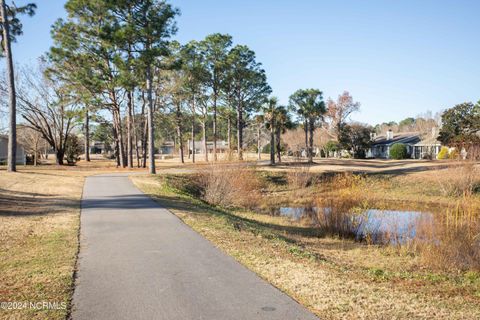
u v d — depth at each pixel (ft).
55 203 50.49
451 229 40.78
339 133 231.30
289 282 21.54
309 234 52.95
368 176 122.52
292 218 68.39
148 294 19.49
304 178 112.16
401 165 151.43
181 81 145.48
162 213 44.78
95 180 83.15
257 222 59.82
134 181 82.23
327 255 37.14
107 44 107.45
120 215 43.09
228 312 17.35
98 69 117.91
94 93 119.55
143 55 94.63
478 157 109.81
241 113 177.99
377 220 60.95
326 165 158.20
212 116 191.83
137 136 152.97
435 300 20.48
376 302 19.03
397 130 416.67
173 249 28.68
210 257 26.61
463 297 22.06
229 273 23.07
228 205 78.74
